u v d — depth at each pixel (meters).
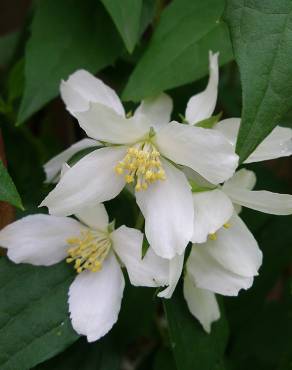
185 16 0.12
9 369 0.10
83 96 0.11
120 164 0.10
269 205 0.10
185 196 0.10
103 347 0.12
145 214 0.10
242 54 0.08
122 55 0.14
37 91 0.12
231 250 0.10
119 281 0.11
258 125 0.08
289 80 0.08
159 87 0.11
